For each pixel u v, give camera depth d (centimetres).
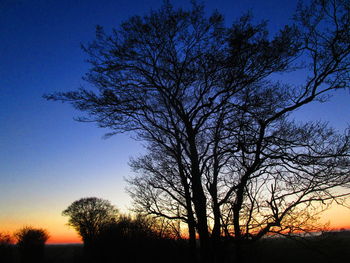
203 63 956
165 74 1029
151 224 1669
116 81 1045
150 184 1320
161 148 1341
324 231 857
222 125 1022
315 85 886
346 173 881
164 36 997
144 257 1638
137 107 1077
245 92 1000
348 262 780
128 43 1008
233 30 960
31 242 3478
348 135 911
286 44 920
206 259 930
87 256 2142
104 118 1072
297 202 862
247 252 995
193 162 1048
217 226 897
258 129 997
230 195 971
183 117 1071
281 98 968
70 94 1012
